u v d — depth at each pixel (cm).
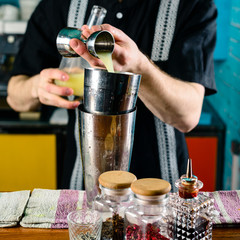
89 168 110
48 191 140
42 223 120
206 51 181
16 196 135
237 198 135
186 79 176
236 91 269
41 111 297
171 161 186
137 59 127
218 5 297
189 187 105
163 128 184
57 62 200
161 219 102
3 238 113
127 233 104
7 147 278
